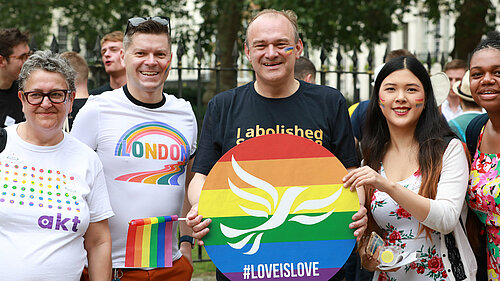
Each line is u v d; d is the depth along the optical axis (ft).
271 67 9.37
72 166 8.69
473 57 9.91
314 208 9.09
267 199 9.11
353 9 36.60
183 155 10.23
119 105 9.98
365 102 13.82
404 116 9.53
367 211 9.88
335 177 9.11
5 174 8.21
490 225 9.70
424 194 9.26
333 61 63.31
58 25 54.44
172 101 10.46
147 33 9.87
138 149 9.87
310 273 9.04
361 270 11.76
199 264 19.86
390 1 36.17
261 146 9.18
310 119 9.64
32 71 8.37
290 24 9.50
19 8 48.26
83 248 8.77
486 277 10.15
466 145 10.37
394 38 68.69
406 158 9.76
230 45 43.32
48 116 8.37
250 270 9.05
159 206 9.88
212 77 42.42
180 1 49.16
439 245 9.29
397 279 9.43
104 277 9.02
